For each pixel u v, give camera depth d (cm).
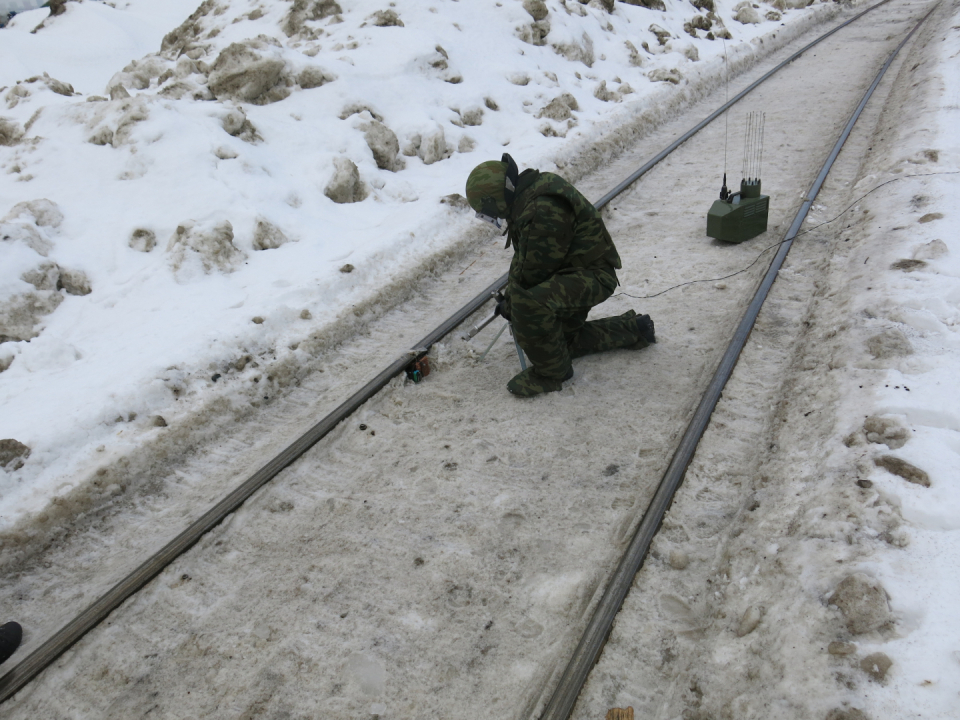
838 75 1097
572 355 413
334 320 479
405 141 777
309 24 1016
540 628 254
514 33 1070
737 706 208
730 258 535
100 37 1395
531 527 302
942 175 556
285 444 370
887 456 273
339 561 293
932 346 346
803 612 224
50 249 532
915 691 188
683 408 366
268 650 256
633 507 304
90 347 449
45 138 676
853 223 538
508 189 356
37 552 311
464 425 375
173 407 389
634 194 718
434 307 517
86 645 264
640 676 233
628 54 1189
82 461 347
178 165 612
